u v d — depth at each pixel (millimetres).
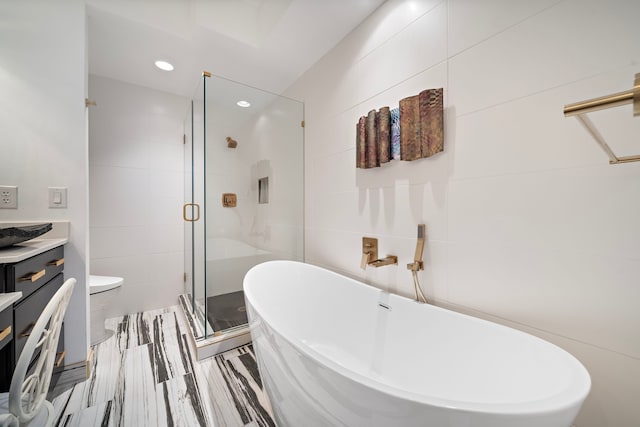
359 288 1447
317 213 2045
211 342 1632
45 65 1332
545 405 538
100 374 1448
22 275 973
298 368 771
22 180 1291
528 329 947
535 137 926
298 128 2193
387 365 1252
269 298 1591
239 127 1943
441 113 1171
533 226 935
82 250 1409
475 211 1097
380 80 1514
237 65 2088
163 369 1497
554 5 878
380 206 1526
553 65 883
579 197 836
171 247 2545
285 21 1622
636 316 738
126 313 2326
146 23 1616
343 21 1632
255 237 2061
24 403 712
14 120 1283
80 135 1402
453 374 1008
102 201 2234
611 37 774
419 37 1305
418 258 1260
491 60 1036
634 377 739
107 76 2236
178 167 2576
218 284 1885
